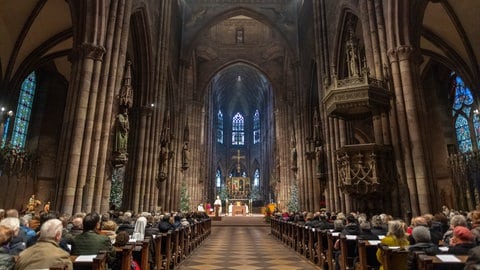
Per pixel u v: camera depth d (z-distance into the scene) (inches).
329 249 343.6
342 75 789.9
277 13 1286.9
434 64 1063.0
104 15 510.3
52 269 133.0
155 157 800.3
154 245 315.0
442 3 770.8
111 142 516.1
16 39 816.9
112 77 520.1
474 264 139.9
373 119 519.2
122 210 729.0
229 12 1294.3
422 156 463.8
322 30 871.7
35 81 1070.4
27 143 1027.9
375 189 453.1
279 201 1465.3
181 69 1232.2
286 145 1423.5
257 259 458.6
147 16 744.3
